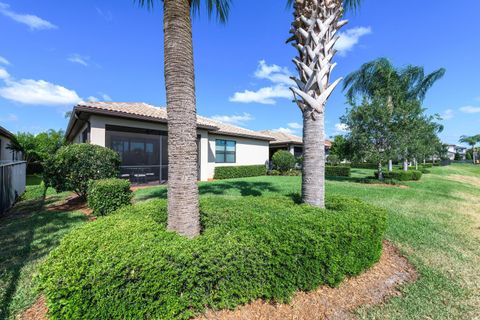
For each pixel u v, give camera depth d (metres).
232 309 2.13
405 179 13.16
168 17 2.63
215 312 2.08
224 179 13.61
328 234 2.54
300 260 2.38
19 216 5.57
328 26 3.91
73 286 1.63
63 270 1.70
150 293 1.77
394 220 5.30
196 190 2.72
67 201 7.17
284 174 17.31
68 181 6.31
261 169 16.95
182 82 2.62
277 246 2.28
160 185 10.66
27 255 3.37
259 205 3.84
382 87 12.80
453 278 3.00
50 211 5.89
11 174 6.73
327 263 2.51
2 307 2.22
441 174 20.31
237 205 3.86
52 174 6.38
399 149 10.70
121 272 1.70
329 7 3.88
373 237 3.05
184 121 2.62
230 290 2.09
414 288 2.77
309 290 2.47
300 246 2.36
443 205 7.18
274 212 3.29
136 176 12.00
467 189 11.18
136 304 1.74
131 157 15.30
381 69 12.84
